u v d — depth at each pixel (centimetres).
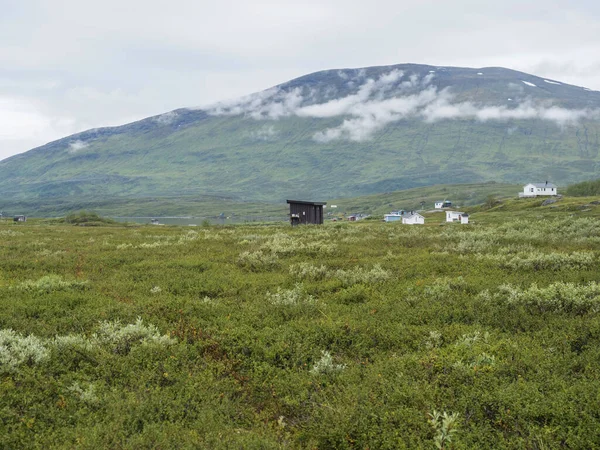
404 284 1708
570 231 3353
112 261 2372
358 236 3572
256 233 4150
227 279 1875
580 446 648
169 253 2700
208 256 2575
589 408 720
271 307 1425
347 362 1009
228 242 3278
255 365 987
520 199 16262
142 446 646
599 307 1245
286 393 874
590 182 17738
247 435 686
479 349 969
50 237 3878
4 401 775
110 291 1672
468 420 723
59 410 768
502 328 1166
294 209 6525
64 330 1190
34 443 662
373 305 1428
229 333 1155
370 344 1117
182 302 1470
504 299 1409
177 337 1134
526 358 922
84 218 14850
